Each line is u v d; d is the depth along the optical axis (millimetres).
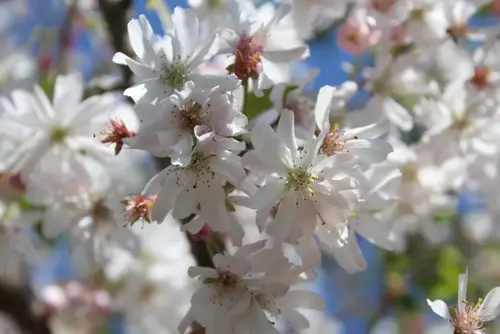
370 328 505
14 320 484
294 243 293
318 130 302
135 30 299
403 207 398
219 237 324
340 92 330
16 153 351
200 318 298
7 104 353
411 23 370
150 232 450
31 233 413
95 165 358
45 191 354
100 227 361
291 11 332
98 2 396
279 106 312
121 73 374
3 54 504
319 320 556
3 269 444
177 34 301
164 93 295
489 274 518
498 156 391
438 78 388
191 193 291
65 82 352
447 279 480
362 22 388
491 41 374
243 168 288
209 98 286
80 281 494
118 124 311
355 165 291
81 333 517
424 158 383
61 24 506
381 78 375
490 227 529
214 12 343
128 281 456
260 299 305
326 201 294
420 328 539
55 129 352
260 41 316
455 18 376
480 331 295
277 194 291
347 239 306
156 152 285
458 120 381
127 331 526
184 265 459
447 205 408
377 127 301
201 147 287
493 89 376
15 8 537
